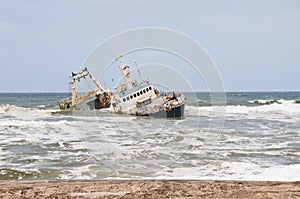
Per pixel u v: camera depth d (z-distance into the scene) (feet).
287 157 55.01
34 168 47.50
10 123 109.50
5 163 51.08
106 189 26.55
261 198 24.34
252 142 71.51
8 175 44.04
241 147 64.49
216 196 24.75
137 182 28.55
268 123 114.42
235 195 24.95
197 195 25.02
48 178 42.37
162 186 27.22
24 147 65.31
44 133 87.56
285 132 90.58
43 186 27.37
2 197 24.77
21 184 28.48
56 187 27.02
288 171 42.29
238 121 120.57
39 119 132.67
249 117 137.80
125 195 25.07
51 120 125.80
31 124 107.55
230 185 27.50
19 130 94.38
